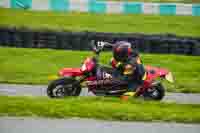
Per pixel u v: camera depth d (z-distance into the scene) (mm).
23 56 30328
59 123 15242
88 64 19578
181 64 29203
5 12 38750
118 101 18547
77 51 32000
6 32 32594
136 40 31375
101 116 16156
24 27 32906
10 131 13914
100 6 40531
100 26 37000
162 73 19875
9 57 29859
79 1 40594
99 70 19750
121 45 19594
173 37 31531
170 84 24422
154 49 31453
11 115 15828
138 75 19625
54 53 31359
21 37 32594
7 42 32594
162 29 36219
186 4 40094
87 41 32031
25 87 22516
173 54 31422
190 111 17328
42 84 23812
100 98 18891
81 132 14289
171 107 17859
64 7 40594
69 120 15680
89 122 15500
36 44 32500
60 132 14180
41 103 17234
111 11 40250
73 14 39312
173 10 39969
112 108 16922
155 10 40125
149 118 16188
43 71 27109
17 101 17391
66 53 31375
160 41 31422
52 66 28484
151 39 31406
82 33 32062
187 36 32625
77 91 19406
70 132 14250
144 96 19797
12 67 27328
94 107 16938
